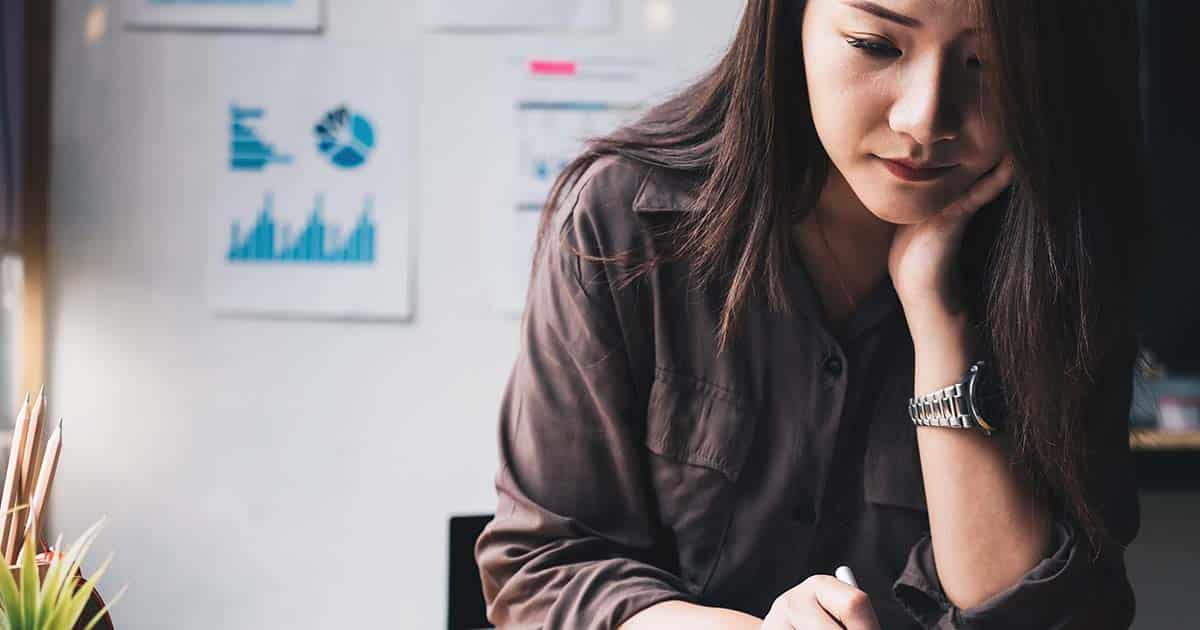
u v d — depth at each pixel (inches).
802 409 39.2
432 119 117.2
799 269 38.4
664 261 38.1
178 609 116.9
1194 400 106.7
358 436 117.3
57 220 117.9
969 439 37.4
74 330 117.6
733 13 116.7
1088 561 37.3
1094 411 37.2
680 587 38.3
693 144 38.9
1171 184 109.1
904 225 38.4
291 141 117.5
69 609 31.2
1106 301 34.6
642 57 116.5
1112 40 31.9
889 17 30.1
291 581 117.1
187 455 117.6
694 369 39.4
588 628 36.0
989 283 37.5
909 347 39.6
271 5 117.1
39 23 116.1
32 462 35.5
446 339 117.1
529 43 116.6
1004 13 29.1
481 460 117.0
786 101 34.8
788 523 39.8
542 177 116.7
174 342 117.7
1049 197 32.4
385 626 116.9
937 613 38.3
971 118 31.1
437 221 117.2
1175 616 109.9
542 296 40.3
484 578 41.4
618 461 39.4
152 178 118.0
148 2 117.7
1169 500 109.9
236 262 117.4
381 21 117.3
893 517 39.7
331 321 117.4
